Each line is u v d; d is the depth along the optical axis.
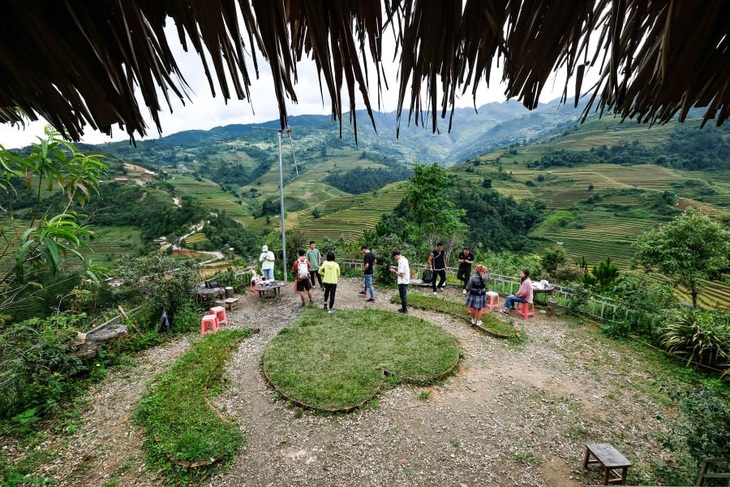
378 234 14.04
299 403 4.68
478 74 0.73
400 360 5.75
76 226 1.43
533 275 12.54
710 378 5.27
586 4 0.67
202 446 3.78
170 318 7.28
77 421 4.41
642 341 6.55
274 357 5.88
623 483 3.43
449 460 3.81
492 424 4.38
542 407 4.71
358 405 4.64
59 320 5.75
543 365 5.81
